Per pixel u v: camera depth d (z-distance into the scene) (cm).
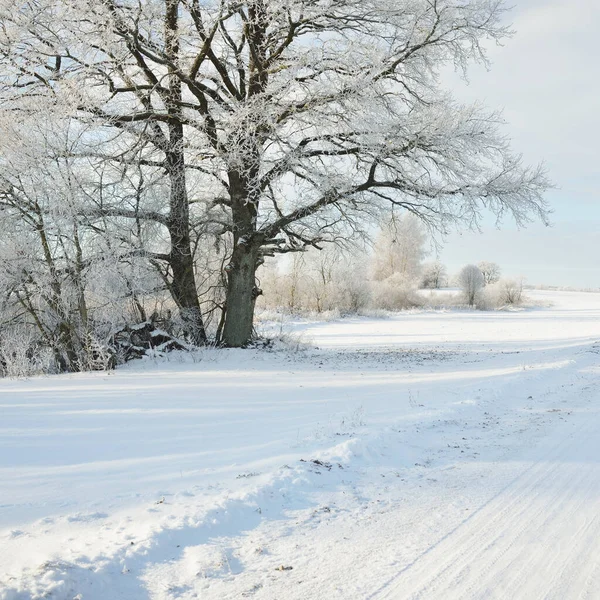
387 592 326
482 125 1653
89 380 1252
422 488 504
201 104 1678
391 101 1673
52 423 759
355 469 550
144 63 1673
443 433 703
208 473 533
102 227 1574
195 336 1848
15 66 1505
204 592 321
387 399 960
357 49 1551
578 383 1147
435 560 367
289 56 1680
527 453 618
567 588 334
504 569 356
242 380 1250
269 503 454
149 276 1723
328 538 397
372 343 2739
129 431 715
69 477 519
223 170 1777
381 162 1669
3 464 559
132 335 1697
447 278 11144
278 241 1845
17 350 1489
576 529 418
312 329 3803
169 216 1742
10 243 1454
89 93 1584
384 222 1906
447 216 1689
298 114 1602
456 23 1614
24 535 384
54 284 1512
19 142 1404
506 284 6812
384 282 6412
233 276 1850
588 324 4019
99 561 338
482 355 1864
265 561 361
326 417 806
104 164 1586
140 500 457
